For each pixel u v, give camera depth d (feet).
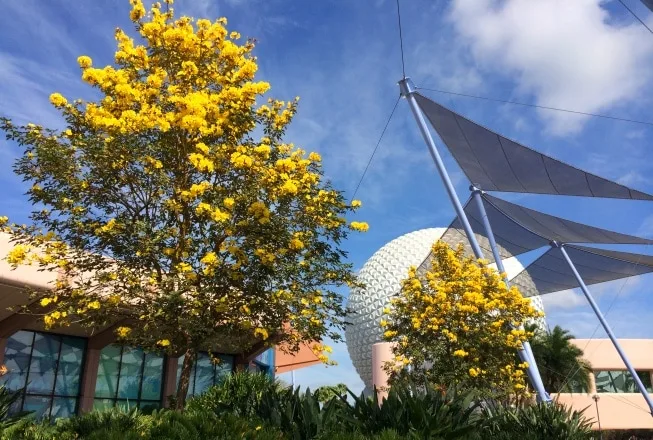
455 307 54.90
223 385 47.47
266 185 28.58
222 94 28.81
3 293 43.52
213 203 27.40
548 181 69.31
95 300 28.50
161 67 31.07
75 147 27.63
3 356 49.24
